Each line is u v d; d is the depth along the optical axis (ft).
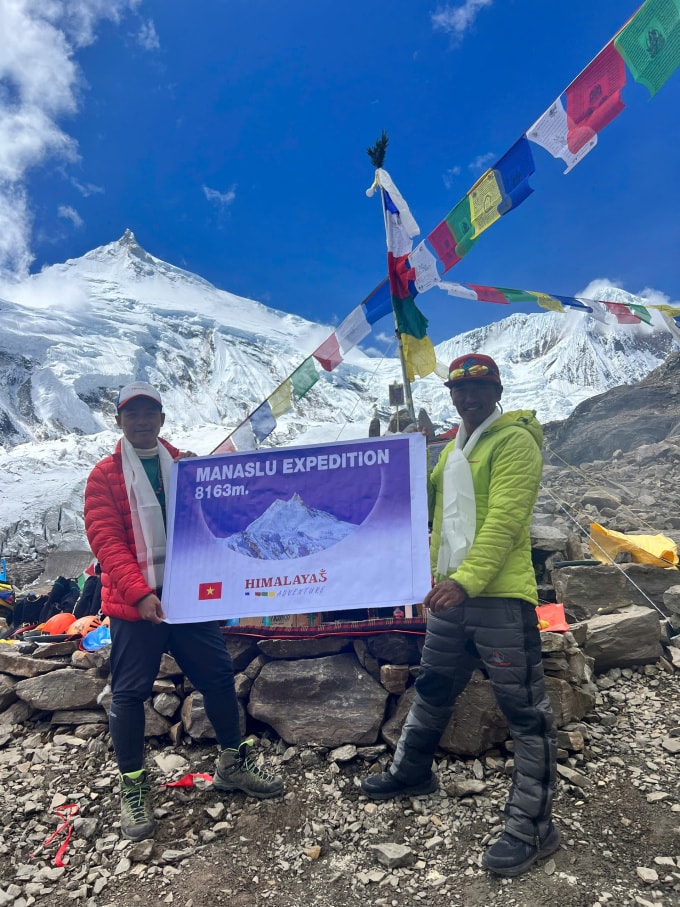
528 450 9.17
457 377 9.70
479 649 9.12
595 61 9.30
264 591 10.61
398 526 10.50
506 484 9.02
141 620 10.35
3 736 12.89
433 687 9.57
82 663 13.35
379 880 8.56
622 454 53.88
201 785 10.90
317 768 11.07
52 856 9.53
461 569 8.86
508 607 8.96
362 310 14.35
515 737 8.96
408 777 9.96
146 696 10.36
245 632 12.71
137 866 9.16
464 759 10.98
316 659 12.25
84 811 10.40
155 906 8.36
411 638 11.93
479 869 8.57
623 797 9.80
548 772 8.71
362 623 12.10
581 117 9.64
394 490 10.70
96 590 18.70
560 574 15.92
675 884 7.98
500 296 14.11
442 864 8.77
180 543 11.21
